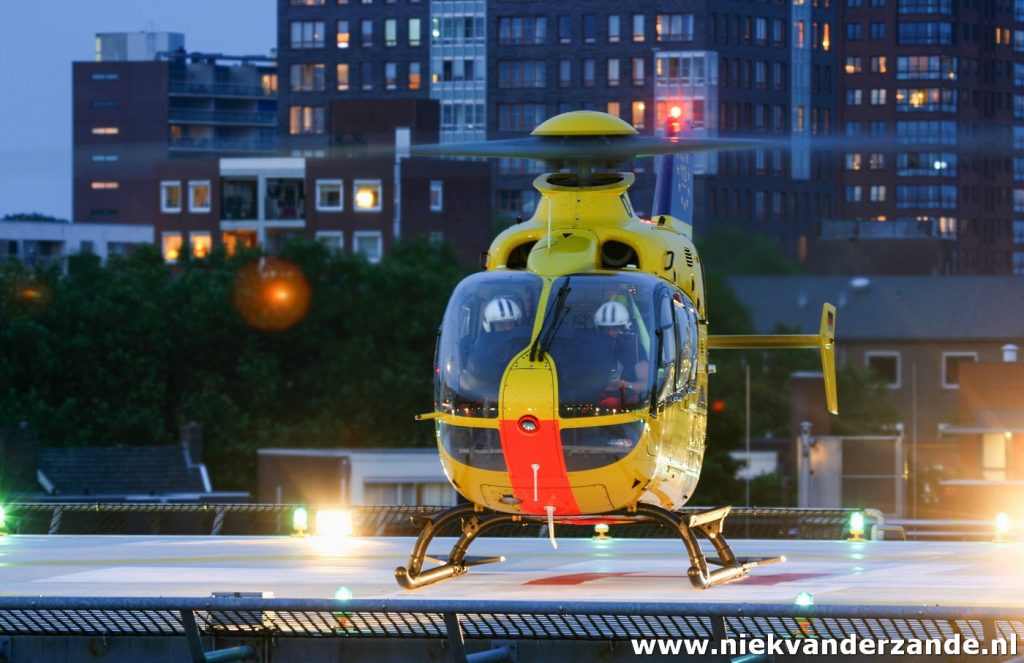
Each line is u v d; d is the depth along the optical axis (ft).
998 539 173.68
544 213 128.57
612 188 127.75
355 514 192.54
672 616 102.47
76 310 635.25
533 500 120.47
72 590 122.83
